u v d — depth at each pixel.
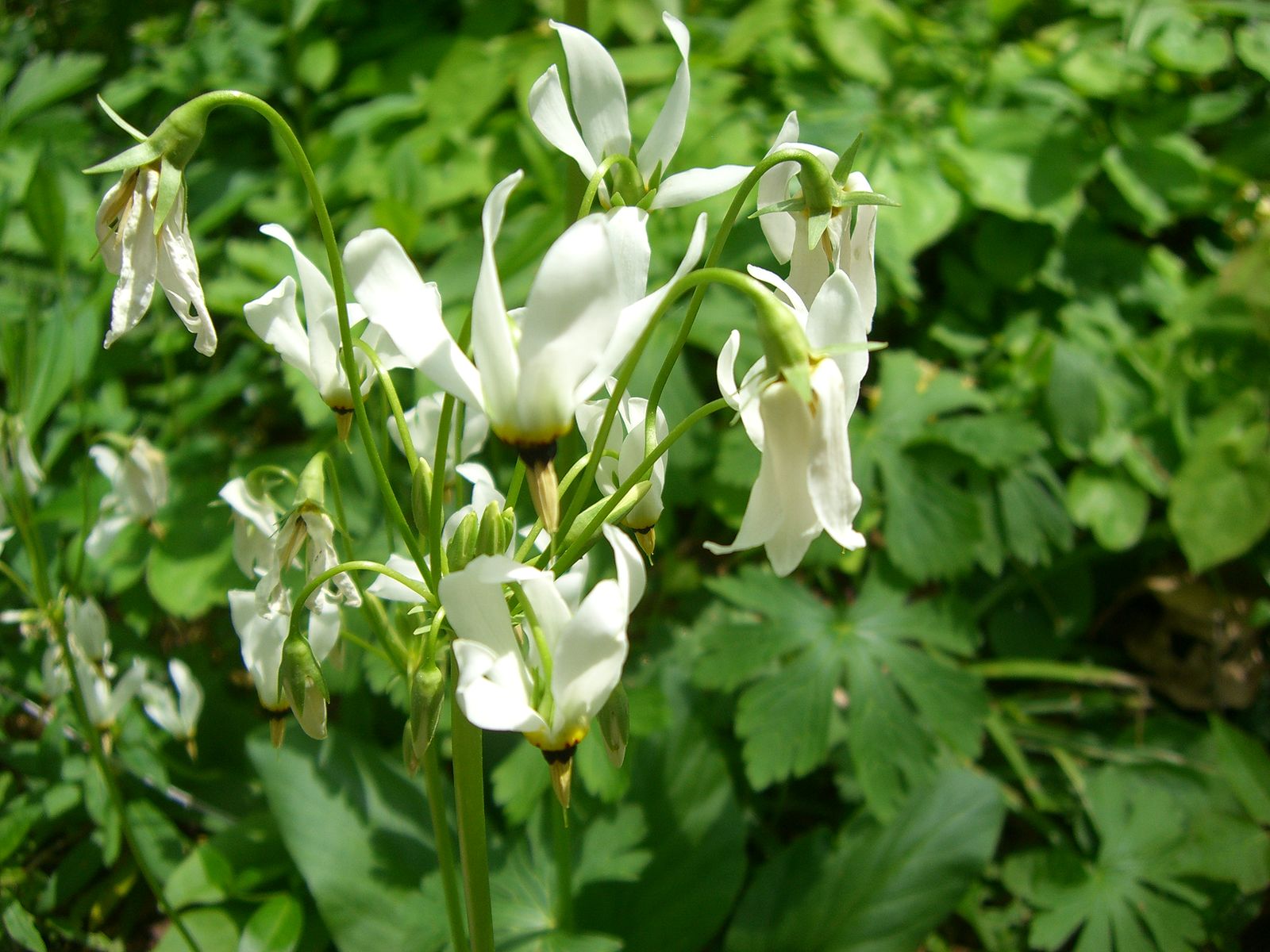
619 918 0.21
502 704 0.11
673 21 0.12
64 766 0.22
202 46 0.34
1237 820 0.25
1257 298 0.28
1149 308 0.30
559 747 0.11
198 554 0.24
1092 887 0.23
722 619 0.26
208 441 0.27
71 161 0.32
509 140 0.29
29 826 0.21
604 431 0.12
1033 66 0.32
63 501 0.22
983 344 0.29
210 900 0.21
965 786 0.22
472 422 0.15
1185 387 0.28
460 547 0.12
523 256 0.23
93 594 0.25
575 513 0.12
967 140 0.29
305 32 0.34
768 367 0.11
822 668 0.22
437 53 0.33
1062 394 0.28
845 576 0.29
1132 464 0.28
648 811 0.22
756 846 0.25
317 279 0.13
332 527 0.14
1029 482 0.27
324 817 0.21
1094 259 0.30
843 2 0.32
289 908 0.20
